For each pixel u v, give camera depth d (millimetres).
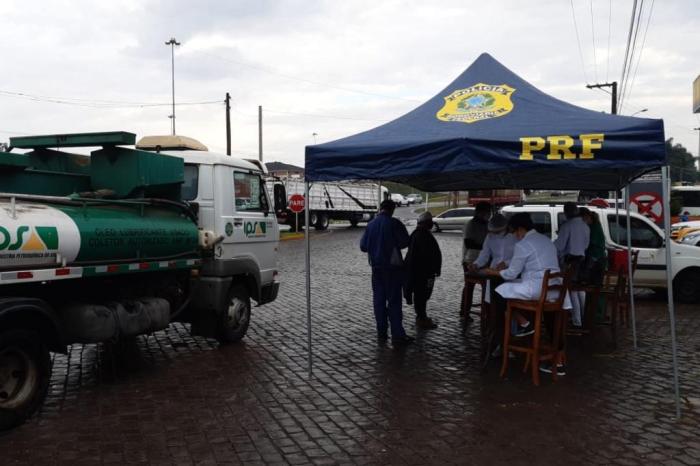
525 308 6316
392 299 8062
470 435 4895
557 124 5980
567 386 6207
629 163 5469
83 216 5773
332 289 13656
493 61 7664
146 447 4652
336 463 4387
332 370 6828
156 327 6734
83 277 5723
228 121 39844
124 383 6340
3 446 4656
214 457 4477
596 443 4727
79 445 4684
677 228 18453
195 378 6520
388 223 8023
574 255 8438
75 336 5867
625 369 6863
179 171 7262
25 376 5125
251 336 8664
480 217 9461
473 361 7219
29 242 5094
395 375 6625
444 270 17438
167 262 6812
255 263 8375
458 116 6758
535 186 10211
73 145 6699
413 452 4570
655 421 5203
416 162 6023
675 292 11852
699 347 7973
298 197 32469
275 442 4766
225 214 7848
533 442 4750
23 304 5004
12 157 5711
